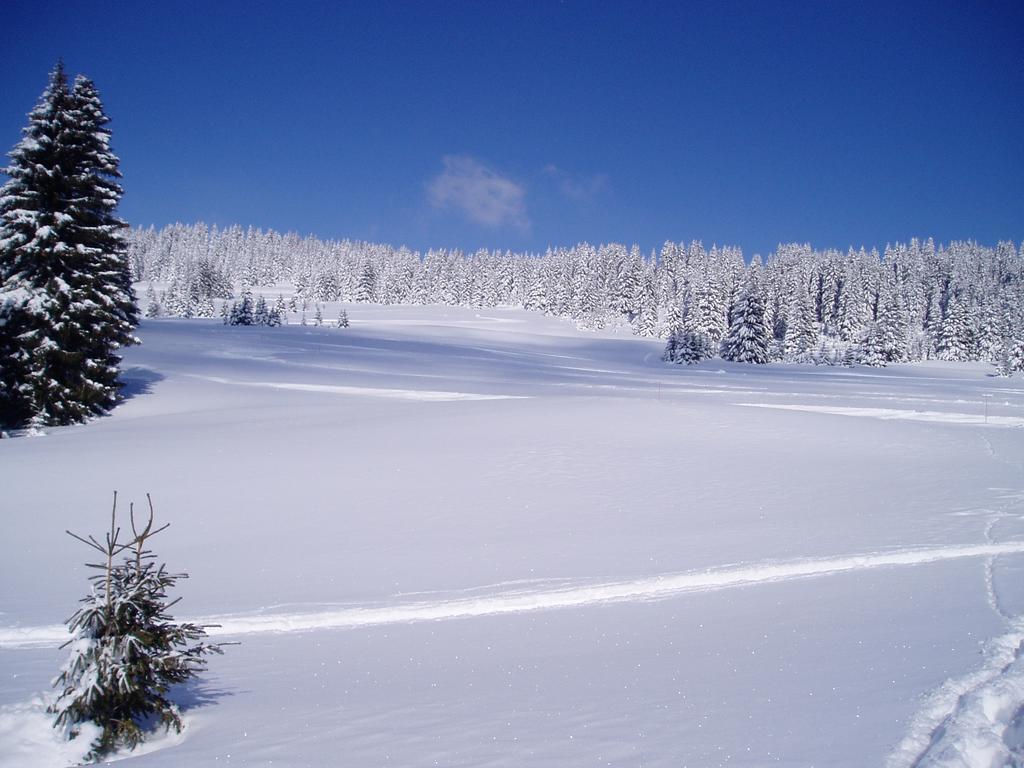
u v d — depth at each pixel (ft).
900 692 15.60
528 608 27.68
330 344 236.22
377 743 14.46
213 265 547.90
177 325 270.05
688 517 45.96
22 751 14.39
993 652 17.92
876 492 52.65
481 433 75.72
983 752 12.05
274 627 26.32
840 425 81.71
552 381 165.68
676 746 13.43
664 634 22.91
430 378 159.22
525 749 13.70
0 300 93.15
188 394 116.57
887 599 25.45
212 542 41.83
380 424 81.41
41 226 95.50
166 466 61.93
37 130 99.40
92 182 101.65
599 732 14.46
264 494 53.42
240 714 16.99
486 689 18.19
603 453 66.90
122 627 15.64
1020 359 242.37
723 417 84.69
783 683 17.08
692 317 327.67
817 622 23.03
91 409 99.55
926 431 79.82
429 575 33.68
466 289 535.60
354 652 22.81
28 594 32.48
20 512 49.01
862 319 355.77
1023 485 54.39
